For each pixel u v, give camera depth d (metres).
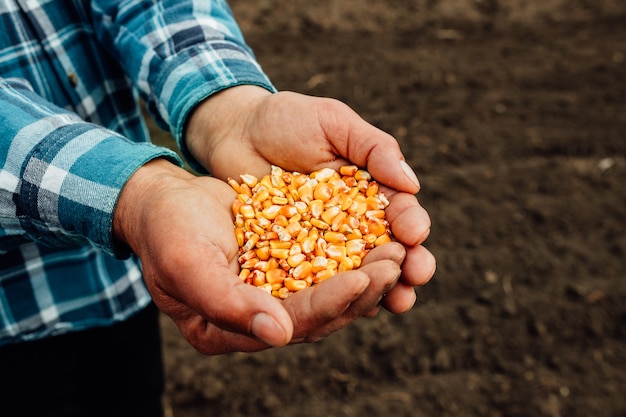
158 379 0.67
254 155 0.55
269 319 0.41
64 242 0.47
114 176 0.44
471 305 0.95
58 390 0.60
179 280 0.43
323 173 0.54
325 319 0.44
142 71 0.55
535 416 0.83
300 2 1.64
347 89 1.37
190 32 0.55
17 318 0.55
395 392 0.86
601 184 1.13
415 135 1.24
